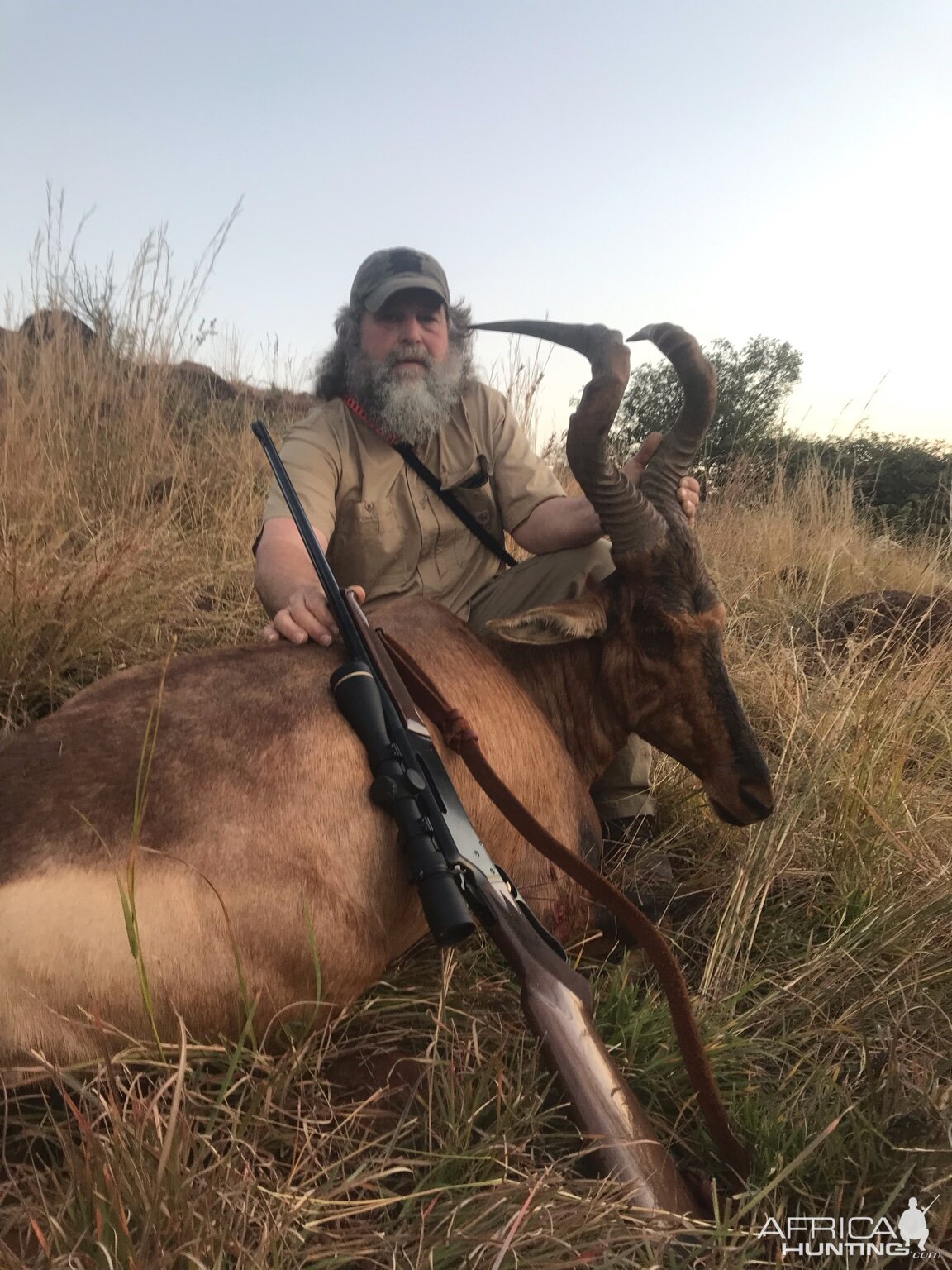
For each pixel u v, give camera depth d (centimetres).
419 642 276
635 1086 233
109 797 207
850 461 1141
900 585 704
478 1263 168
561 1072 192
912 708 434
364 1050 231
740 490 853
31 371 626
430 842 210
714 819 368
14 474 471
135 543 404
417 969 261
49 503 457
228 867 204
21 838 199
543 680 318
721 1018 254
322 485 338
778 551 706
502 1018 249
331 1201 176
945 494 1078
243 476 600
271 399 883
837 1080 243
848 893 316
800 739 398
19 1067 188
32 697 344
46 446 534
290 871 209
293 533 319
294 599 270
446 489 362
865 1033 262
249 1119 189
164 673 221
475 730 266
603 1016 251
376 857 224
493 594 368
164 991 196
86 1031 191
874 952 286
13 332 698
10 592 358
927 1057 253
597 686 317
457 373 359
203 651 257
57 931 190
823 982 280
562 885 283
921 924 298
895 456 1184
